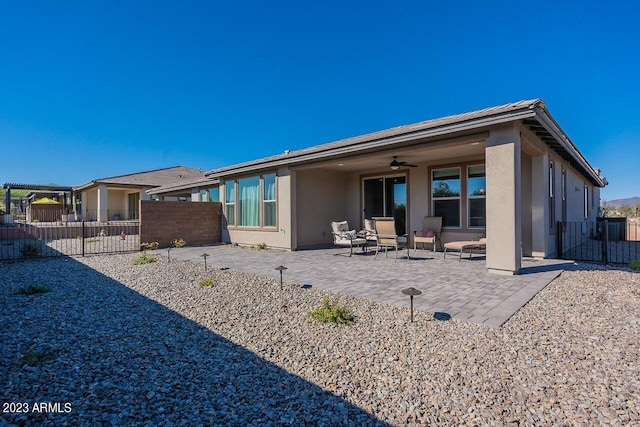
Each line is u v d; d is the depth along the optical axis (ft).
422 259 27.32
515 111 18.40
